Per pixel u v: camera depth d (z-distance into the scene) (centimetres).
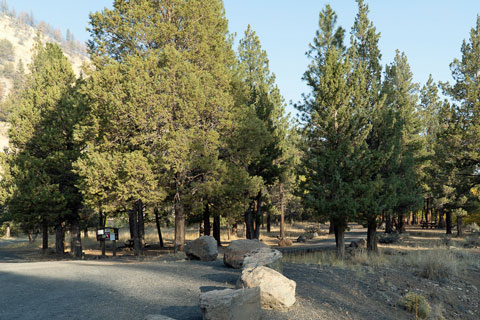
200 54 2177
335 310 880
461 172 3528
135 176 1842
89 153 2003
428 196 4647
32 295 843
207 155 1977
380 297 1129
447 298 1258
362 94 2230
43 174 2566
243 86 2678
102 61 2117
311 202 1947
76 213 2711
